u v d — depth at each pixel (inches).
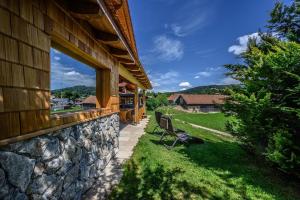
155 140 281.9
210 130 481.4
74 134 108.1
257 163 185.6
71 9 91.2
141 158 190.9
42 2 77.2
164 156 200.2
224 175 156.3
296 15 170.6
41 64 76.7
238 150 231.8
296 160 122.9
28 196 68.5
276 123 148.0
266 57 146.9
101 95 176.1
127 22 208.4
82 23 113.7
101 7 86.5
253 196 125.5
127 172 156.3
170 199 117.8
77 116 110.5
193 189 131.0
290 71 136.4
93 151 138.6
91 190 126.8
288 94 138.0
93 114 136.8
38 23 74.6
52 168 84.4
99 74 175.5
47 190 80.2
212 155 209.9
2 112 57.1
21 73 65.3
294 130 139.2
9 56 60.0
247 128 160.4
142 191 126.2
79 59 135.9
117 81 207.5
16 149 62.9
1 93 56.9
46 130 78.7
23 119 65.9
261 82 158.2
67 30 96.7
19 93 64.2
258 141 162.7
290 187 139.4
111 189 128.2
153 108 1327.5
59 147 90.9
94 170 139.6
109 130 180.1
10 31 60.5
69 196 100.7
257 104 145.2
